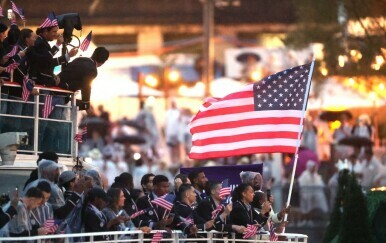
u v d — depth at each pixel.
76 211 38.84
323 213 84.19
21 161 42.84
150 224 41.94
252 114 48.00
